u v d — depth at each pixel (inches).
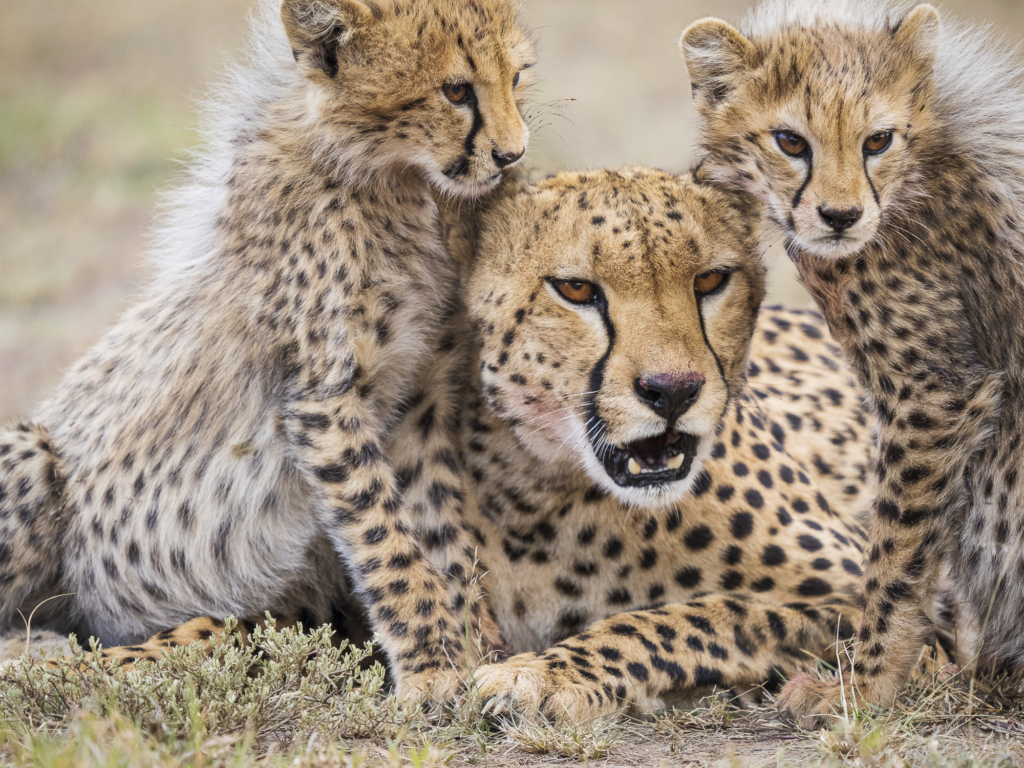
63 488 393.4
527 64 379.9
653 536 336.2
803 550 344.5
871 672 299.1
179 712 256.5
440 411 351.9
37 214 969.5
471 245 335.9
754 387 392.8
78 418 401.7
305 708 274.1
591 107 1061.1
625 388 301.7
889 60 329.7
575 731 268.4
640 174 332.8
